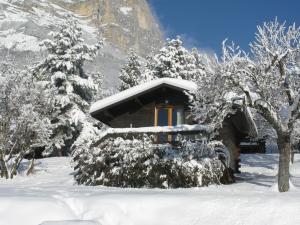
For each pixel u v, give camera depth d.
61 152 41.66
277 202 11.94
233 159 25.00
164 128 20.91
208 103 17.48
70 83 41.62
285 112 17.73
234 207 12.04
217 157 18.81
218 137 20.91
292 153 31.92
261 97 17.03
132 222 12.04
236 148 27.25
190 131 20.69
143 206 12.49
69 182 22.36
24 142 27.86
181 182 18.08
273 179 21.94
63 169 30.41
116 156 19.52
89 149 21.16
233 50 17.27
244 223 11.30
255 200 12.27
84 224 10.95
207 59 17.62
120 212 12.37
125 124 24.42
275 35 18.02
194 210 12.16
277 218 11.27
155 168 18.53
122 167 19.19
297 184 18.98
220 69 16.83
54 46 42.28
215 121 17.88
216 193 13.91
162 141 20.88
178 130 20.72
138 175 18.69
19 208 11.72
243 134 28.66
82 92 43.25
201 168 18.06
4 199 12.07
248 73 17.06
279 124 16.69
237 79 16.73
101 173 19.84
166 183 18.20
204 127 20.42
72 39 42.53
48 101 30.53
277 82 17.53
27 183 23.39
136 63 60.41
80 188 17.05
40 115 29.86
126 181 18.94
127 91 23.47
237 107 18.19
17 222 11.29
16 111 27.83
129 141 19.86
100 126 42.56
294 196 12.68
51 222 10.88
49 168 31.00
